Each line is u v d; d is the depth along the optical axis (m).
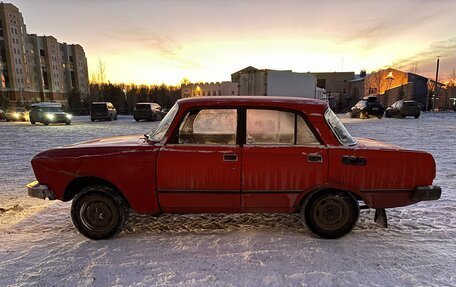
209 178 3.54
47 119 21.72
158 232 3.87
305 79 18.08
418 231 3.93
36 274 2.96
